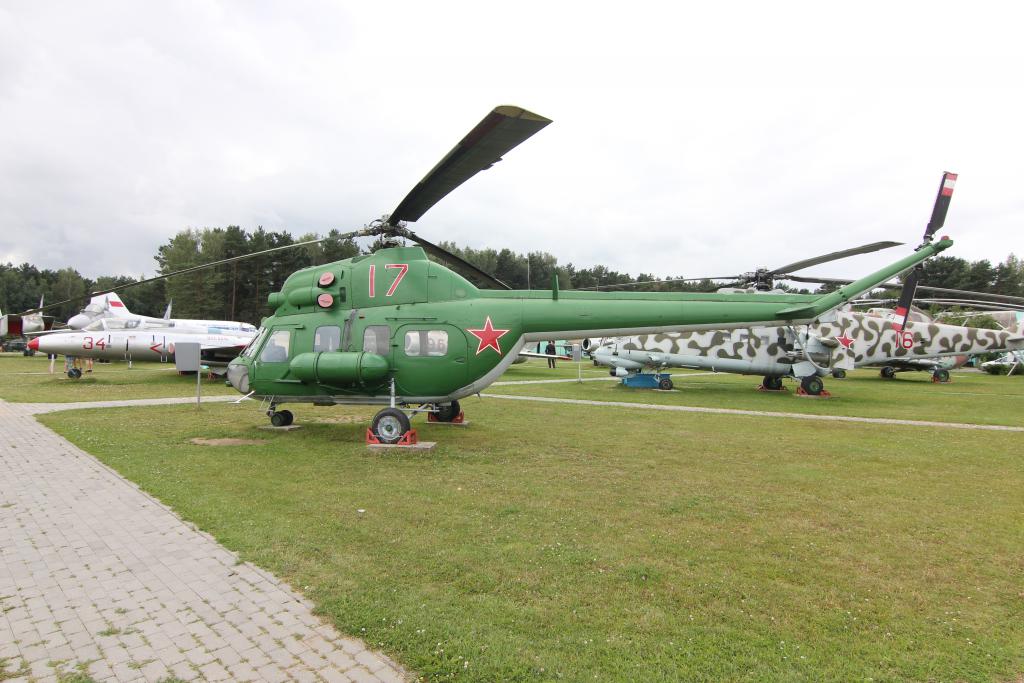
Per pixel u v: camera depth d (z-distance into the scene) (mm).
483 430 11781
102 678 2986
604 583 4227
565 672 3045
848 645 3402
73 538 5109
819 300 11109
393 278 10336
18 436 10219
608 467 8320
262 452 9078
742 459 8977
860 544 5172
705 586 4207
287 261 62062
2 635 3447
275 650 3273
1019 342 27328
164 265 74875
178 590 4070
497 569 4453
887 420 13797
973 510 6281
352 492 6711
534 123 6098
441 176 7828
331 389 10336
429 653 3225
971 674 3113
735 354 22297
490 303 10094
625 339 23641
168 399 16859
